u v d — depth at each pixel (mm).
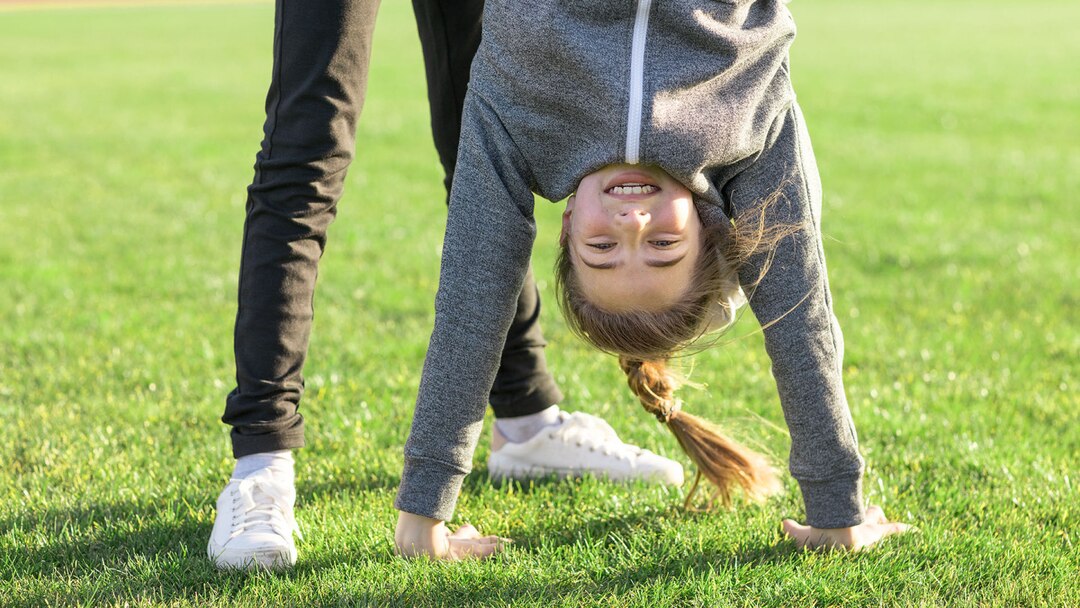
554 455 2908
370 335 4242
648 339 2049
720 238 2094
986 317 4480
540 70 2031
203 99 13211
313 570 2316
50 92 13758
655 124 1968
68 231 6148
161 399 3479
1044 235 6051
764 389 3609
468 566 2316
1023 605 2184
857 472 2314
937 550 2408
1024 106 12195
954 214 6695
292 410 2449
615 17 2027
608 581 2307
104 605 2160
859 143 9773
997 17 28109
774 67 2119
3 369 3740
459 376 2193
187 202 7113
